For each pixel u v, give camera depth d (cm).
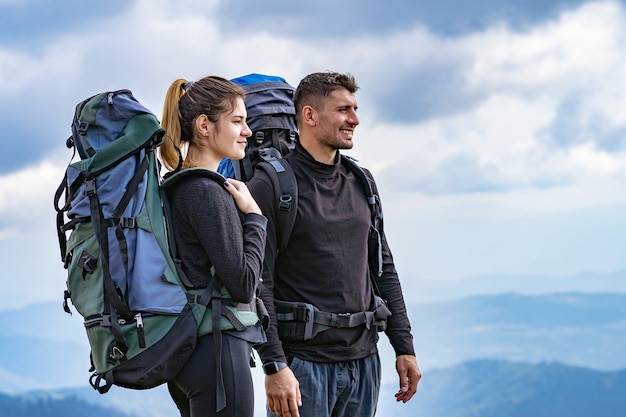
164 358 463
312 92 591
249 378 480
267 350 561
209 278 479
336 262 582
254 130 643
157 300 466
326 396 580
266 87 656
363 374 594
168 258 473
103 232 469
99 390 472
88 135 482
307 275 579
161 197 481
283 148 648
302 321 573
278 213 572
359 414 598
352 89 595
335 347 582
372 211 609
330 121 588
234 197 497
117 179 473
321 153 594
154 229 474
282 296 580
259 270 488
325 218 581
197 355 473
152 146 481
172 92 513
